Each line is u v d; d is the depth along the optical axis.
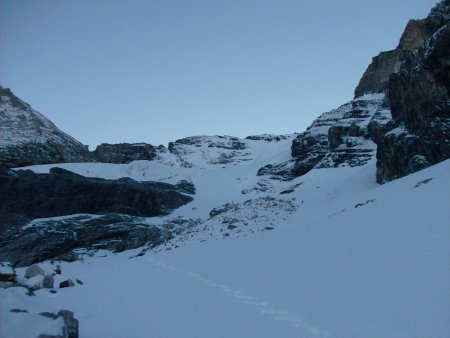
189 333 10.32
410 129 32.56
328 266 13.21
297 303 11.01
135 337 10.62
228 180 75.31
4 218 47.72
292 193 51.62
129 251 42.34
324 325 9.32
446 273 9.84
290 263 15.05
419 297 9.24
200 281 16.08
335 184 48.00
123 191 56.38
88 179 57.50
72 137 101.44
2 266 16.62
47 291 17.58
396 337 8.09
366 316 9.20
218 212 45.22
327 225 19.92
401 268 11.01
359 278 11.36
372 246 13.60
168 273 19.08
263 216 35.69
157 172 76.44
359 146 59.53
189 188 67.81
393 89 36.84
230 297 12.91
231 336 9.69
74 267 34.09
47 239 43.88
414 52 34.19
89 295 16.31
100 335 11.06
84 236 45.56
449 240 11.62
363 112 70.62
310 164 67.81
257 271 15.35
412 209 15.95
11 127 89.00
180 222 50.69
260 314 10.81
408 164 30.67
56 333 8.52
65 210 52.25
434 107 29.80
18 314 9.00
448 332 7.74
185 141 141.75
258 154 125.94
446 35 29.59
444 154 27.31
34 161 79.00
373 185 35.97
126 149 115.56
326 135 74.50
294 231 21.58
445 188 16.83
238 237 26.77
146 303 14.08
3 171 53.19
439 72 29.95
